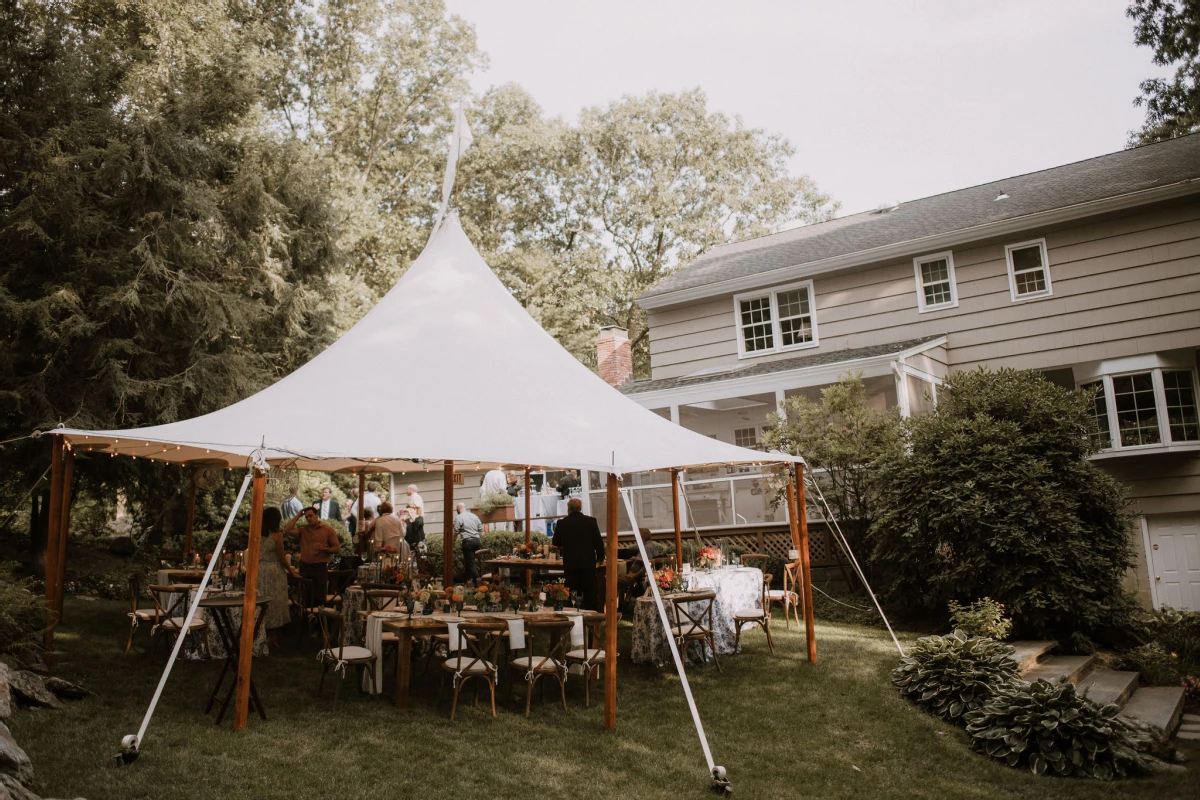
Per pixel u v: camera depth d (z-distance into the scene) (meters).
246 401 8.47
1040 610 10.50
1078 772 6.63
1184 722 8.74
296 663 8.77
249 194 15.02
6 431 12.69
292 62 29.22
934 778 6.37
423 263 10.29
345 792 5.30
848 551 10.71
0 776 4.38
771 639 10.13
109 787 5.01
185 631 5.91
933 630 10.95
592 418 8.40
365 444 7.09
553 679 8.59
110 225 12.92
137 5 16.88
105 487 14.77
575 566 9.88
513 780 5.71
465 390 8.18
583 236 33.91
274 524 9.41
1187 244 14.57
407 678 7.29
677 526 11.70
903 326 17.22
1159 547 14.55
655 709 7.56
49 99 12.93
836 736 7.10
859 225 20.09
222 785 5.23
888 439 12.46
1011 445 11.01
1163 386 14.59
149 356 13.20
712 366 19.50
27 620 7.57
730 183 33.56
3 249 12.45
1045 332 15.74
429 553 16.00
